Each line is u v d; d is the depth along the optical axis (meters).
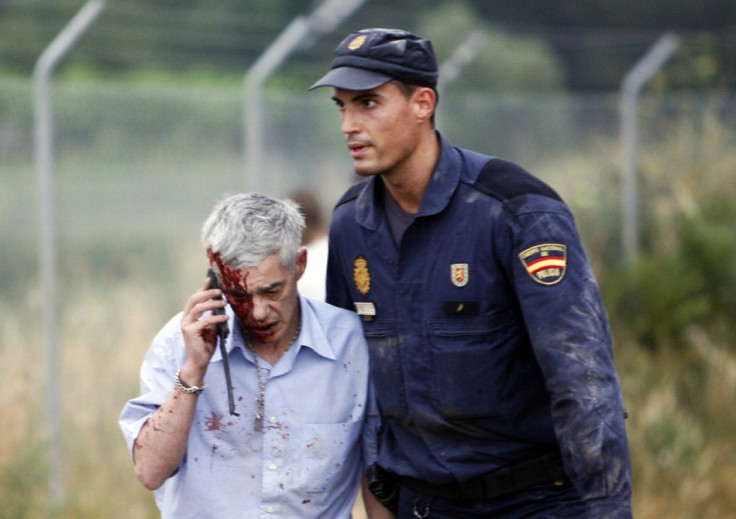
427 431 12.05
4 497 21.09
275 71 26.55
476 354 11.62
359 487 12.88
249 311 11.30
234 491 11.72
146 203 24.89
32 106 22.88
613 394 10.80
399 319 12.02
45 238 22.84
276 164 26.61
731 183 34.59
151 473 11.27
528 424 11.86
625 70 56.31
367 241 12.27
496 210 11.45
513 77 44.38
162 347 11.85
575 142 34.00
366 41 11.53
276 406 11.78
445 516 12.36
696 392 29.05
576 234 11.36
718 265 32.75
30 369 22.47
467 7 60.38
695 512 24.20
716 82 37.25
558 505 11.99
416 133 11.69
